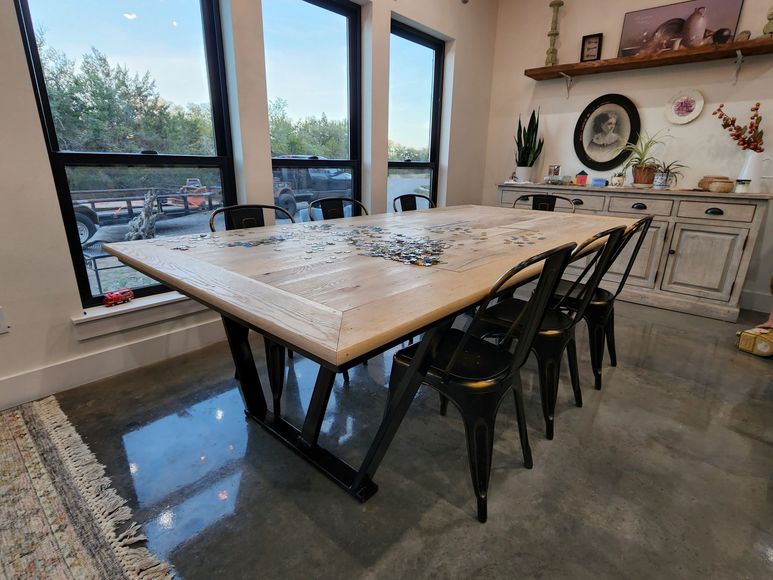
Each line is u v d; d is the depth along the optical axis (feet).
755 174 9.80
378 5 10.03
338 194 10.87
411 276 3.73
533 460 4.94
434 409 6.02
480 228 6.72
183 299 7.36
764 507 4.25
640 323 9.55
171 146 7.52
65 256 6.06
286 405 6.15
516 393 4.62
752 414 5.92
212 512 4.13
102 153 6.64
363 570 3.56
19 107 5.35
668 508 4.24
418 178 13.34
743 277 9.46
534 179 13.79
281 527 3.98
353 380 6.86
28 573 3.42
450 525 4.02
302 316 2.72
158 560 3.60
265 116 8.25
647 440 5.34
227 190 8.37
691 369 7.29
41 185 5.69
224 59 7.73
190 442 5.16
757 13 9.82
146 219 7.38
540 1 13.02
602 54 12.16
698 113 10.87
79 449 4.97
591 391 6.56
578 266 12.05
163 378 6.72
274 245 5.05
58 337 6.15
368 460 4.22
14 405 5.85
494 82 14.58
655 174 11.12
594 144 12.69
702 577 3.50
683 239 10.14
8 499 4.17
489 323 5.46
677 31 10.85
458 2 12.29
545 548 3.77
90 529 3.86
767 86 9.93
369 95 10.51
